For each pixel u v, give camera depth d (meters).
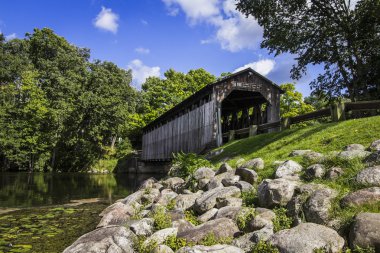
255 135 13.27
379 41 15.79
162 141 25.64
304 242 3.78
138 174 30.66
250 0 17.12
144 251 4.73
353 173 5.34
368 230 3.69
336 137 8.27
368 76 16.41
